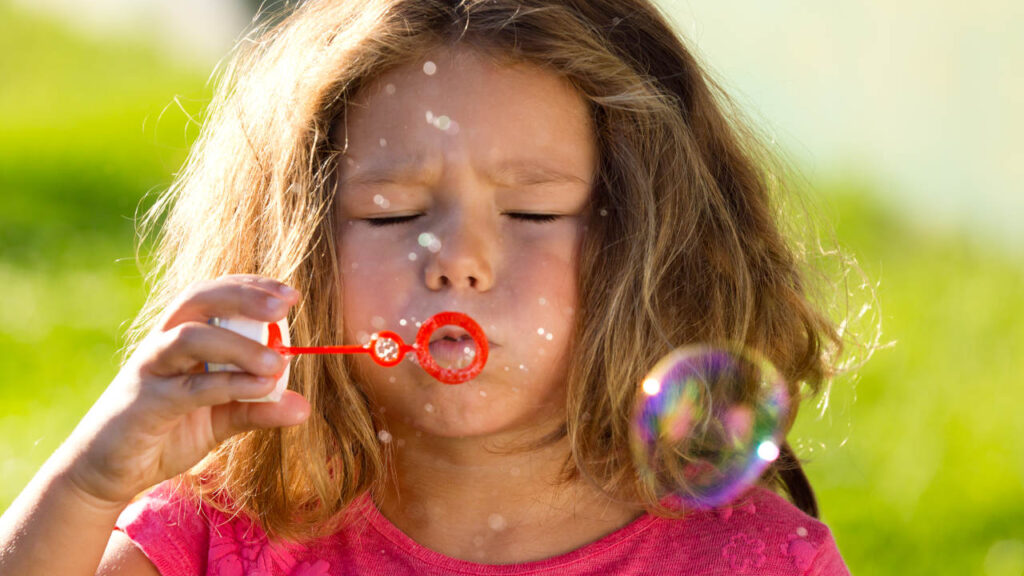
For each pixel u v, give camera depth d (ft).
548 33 6.79
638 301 7.18
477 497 7.13
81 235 26.99
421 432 7.07
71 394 17.87
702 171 7.78
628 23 7.55
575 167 6.86
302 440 7.27
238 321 6.02
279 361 5.97
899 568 13.34
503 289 6.61
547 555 7.09
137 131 35.47
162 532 7.13
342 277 6.96
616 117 7.09
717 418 7.84
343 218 6.96
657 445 7.33
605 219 7.07
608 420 7.17
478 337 6.20
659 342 7.36
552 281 6.73
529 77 6.77
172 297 8.09
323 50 7.23
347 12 7.33
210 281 6.20
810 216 9.03
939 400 17.20
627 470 7.23
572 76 6.88
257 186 7.59
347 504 7.27
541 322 6.67
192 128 35.53
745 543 7.13
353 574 7.09
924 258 25.77
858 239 26.73
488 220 6.68
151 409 6.13
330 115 7.02
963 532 13.91
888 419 16.66
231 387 6.04
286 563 7.20
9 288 22.49
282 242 7.22
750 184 8.24
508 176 6.64
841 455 15.37
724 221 7.88
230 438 7.43
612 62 7.01
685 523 7.26
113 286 23.04
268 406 6.43
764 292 8.21
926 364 18.83
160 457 6.44
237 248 7.66
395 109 6.72
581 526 7.16
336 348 6.22
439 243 6.56
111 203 29.96
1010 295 22.54
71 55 43.06
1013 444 15.76
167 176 31.73
